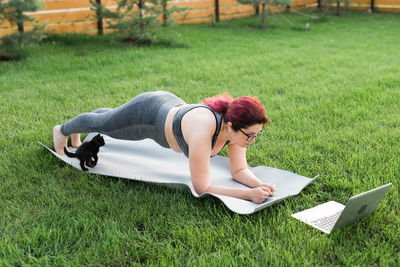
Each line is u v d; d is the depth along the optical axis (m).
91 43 9.78
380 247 2.47
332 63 7.87
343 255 2.39
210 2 14.50
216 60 8.23
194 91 6.02
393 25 13.30
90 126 3.39
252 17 15.60
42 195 3.11
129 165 3.69
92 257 2.40
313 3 17.64
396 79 6.42
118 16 9.66
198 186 2.91
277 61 8.11
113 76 6.93
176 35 10.12
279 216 2.79
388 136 4.20
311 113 4.98
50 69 7.32
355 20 14.70
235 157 3.30
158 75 7.05
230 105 2.76
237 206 2.78
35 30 8.19
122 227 2.69
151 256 2.41
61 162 3.72
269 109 5.22
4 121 4.74
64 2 10.47
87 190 3.21
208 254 2.44
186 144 2.87
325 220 2.77
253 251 2.46
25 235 2.55
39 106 5.29
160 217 2.79
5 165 3.59
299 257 2.37
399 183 3.21
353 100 5.45
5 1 7.66
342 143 4.11
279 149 4.00
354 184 3.20
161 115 2.97
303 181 3.23
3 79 6.57
